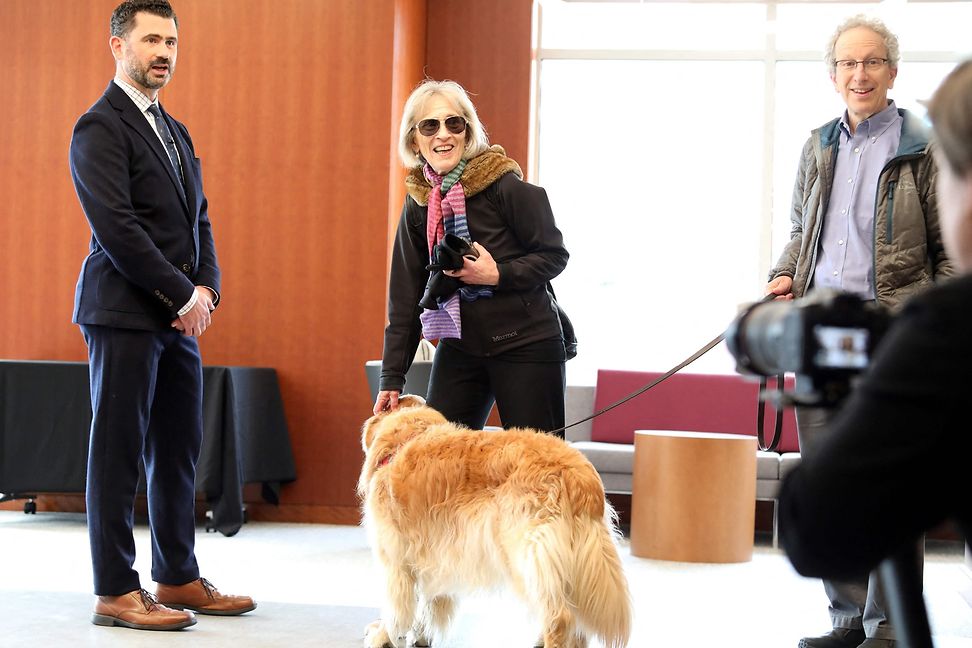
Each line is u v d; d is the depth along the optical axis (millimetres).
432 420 2814
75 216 6176
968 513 822
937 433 779
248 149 6148
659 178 7164
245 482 5668
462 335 2924
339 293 6070
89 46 6199
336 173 6094
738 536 5117
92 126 3100
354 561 4613
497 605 3623
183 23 6188
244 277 6125
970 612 3779
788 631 3365
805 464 879
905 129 2916
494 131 6887
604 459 5965
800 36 7008
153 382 3172
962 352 770
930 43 6793
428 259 3184
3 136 6242
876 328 902
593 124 7227
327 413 6047
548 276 2875
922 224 2854
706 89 7121
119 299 3086
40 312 6180
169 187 3238
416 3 6609
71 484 5391
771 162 7035
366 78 6086
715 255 7105
